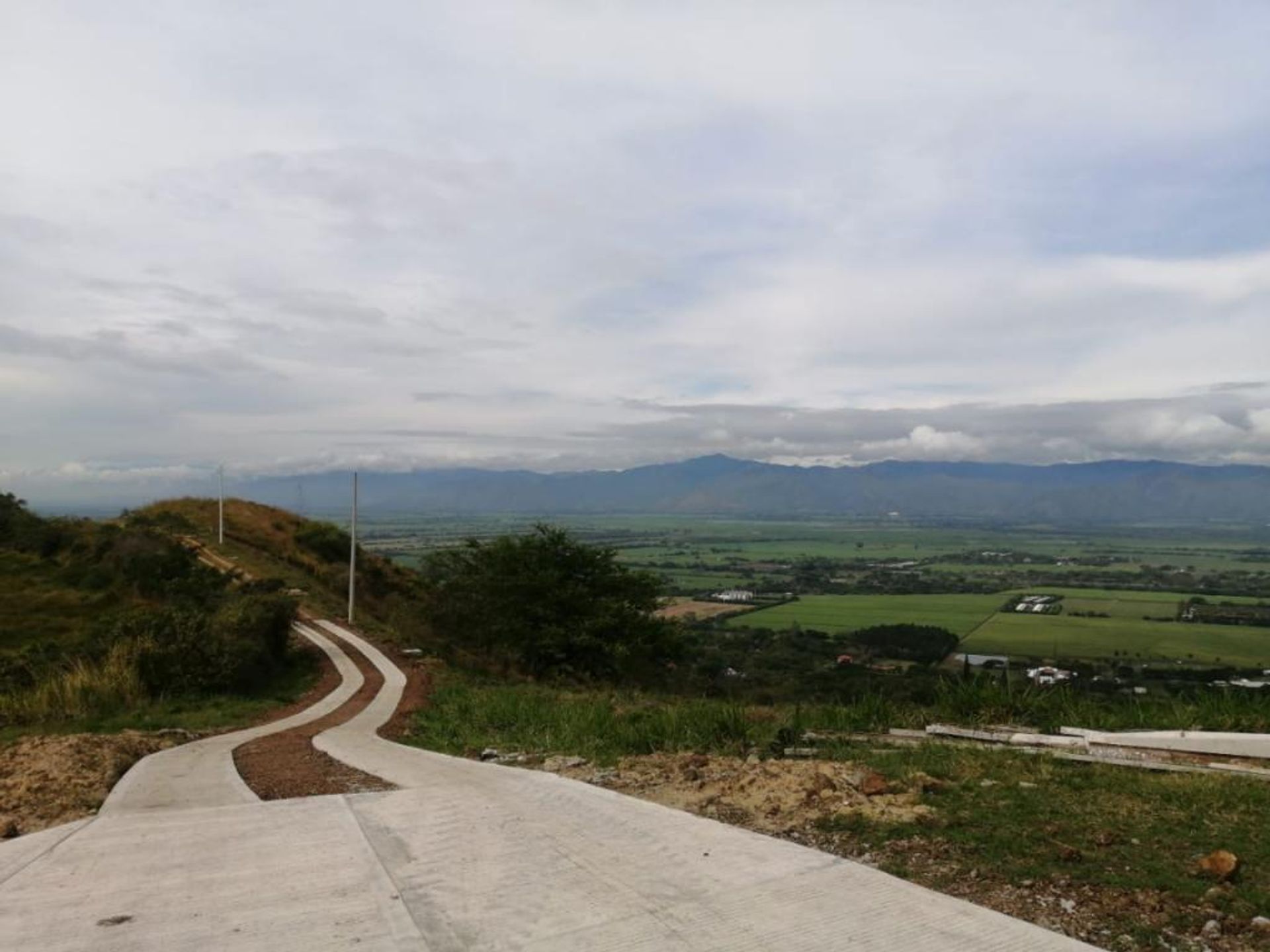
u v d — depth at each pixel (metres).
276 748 11.24
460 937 3.64
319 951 3.53
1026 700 9.98
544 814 5.65
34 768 8.23
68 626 29.92
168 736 14.18
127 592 35.00
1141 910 3.87
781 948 3.46
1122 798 5.84
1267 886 4.10
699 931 3.64
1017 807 5.60
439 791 6.51
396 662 29.58
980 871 4.39
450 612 36.94
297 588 42.53
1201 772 6.71
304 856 4.82
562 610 31.12
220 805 6.43
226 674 22.22
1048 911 3.89
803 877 4.26
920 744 8.57
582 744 9.80
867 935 3.55
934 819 5.32
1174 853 4.62
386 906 4.01
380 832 5.30
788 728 9.37
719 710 10.08
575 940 3.58
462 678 27.12
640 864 4.53
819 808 5.69
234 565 44.88
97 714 17.62
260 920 3.87
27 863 4.80
